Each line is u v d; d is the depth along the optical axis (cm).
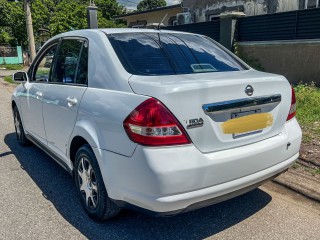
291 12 902
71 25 2438
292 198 353
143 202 248
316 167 414
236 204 344
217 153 257
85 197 324
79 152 318
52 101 367
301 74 905
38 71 441
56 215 328
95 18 1647
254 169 276
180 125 242
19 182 407
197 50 346
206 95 250
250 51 1038
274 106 295
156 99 244
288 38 927
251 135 278
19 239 290
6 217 326
